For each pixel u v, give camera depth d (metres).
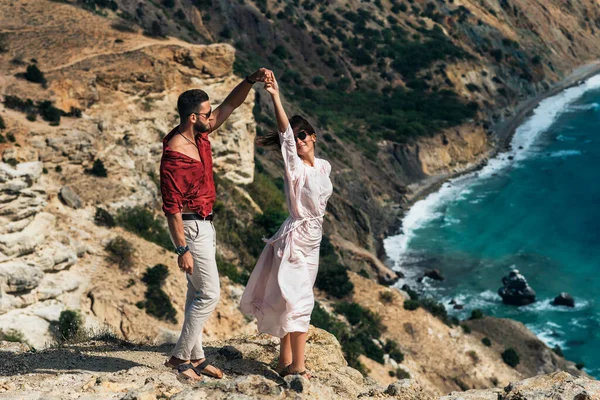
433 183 109.38
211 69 54.81
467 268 84.00
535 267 84.06
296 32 141.88
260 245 52.94
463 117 126.06
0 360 8.05
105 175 43.38
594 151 121.81
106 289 32.47
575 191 105.94
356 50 143.25
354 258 81.06
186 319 6.56
